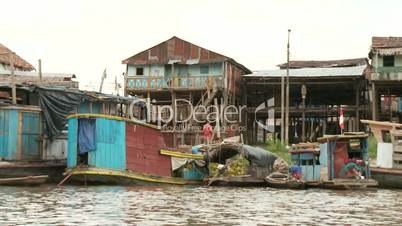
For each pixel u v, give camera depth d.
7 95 29.03
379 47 40.75
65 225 12.16
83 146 24.73
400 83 41.91
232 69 47.53
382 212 15.99
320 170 27.86
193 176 29.17
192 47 46.50
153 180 26.73
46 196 19.42
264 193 23.50
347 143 26.97
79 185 25.33
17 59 48.72
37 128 27.28
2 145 26.19
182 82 46.12
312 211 16.08
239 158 29.19
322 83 45.25
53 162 26.97
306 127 50.25
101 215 14.06
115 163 25.31
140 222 12.82
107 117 25.17
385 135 28.48
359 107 43.88
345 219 14.12
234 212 15.41
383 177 27.50
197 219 13.57
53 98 27.89
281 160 29.91
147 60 47.25
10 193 20.50
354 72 45.03
